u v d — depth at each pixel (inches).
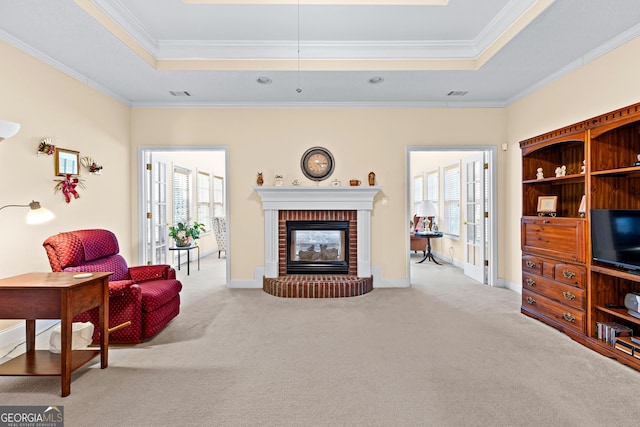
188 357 99.0
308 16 120.3
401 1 112.7
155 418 70.2
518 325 124.2
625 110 92.4
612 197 105.8
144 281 129.0
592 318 105.0
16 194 112.8
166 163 222.4
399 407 73.7
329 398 77.4
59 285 79.4
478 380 85.0
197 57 140.4
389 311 141.4
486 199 191.3
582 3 95.4
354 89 164.4
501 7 114.4
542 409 72.8
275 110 183.5
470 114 183.6
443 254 278.1
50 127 126.8
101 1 104.0
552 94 146.8
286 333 117.4
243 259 184.4
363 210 178.5
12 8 95.9
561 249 116.5
